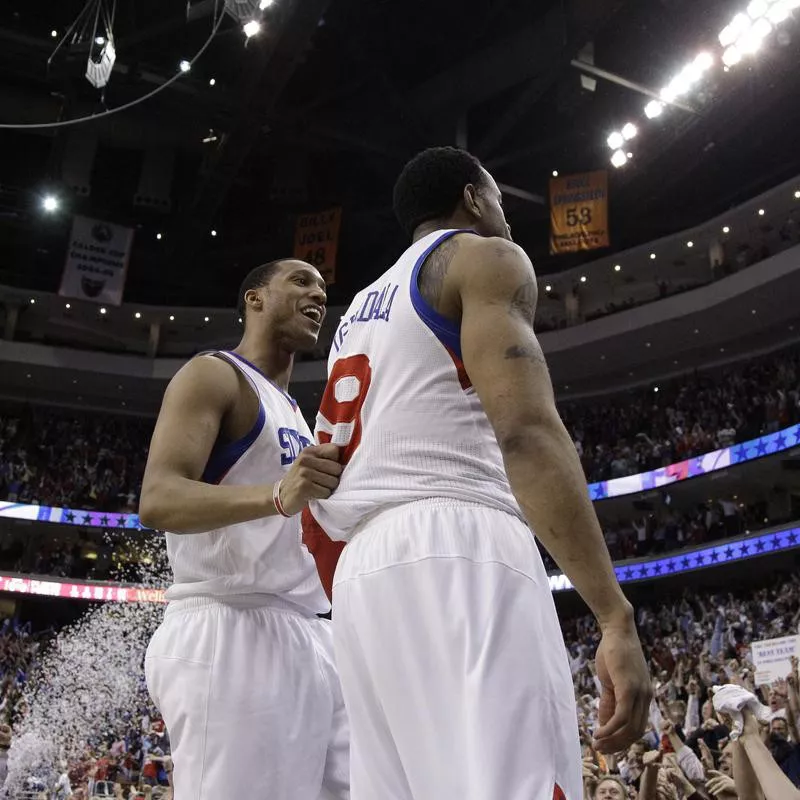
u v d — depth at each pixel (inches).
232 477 104.7
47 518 1082.7
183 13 988.6
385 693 56.1
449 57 1123.3
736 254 1140.5
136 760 656.4
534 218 1197.7
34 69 1043.9
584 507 53.4
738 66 937.5
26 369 1250.0
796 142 1077.1
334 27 1022.4
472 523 58.1
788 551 865.5
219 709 99.4
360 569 59.3
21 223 1228.5
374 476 61.9
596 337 1139.3
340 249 1339.8
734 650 657.0
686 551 896.9
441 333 63.4
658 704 429.7
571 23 929.5
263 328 117.2
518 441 54.9
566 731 53.6
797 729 227.3
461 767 51.3
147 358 1288.1
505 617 54.7
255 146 1182.3
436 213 74.6
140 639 1009.5
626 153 1083.3
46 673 891.4
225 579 104.6
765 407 964.0
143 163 1179.3
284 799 99.9
